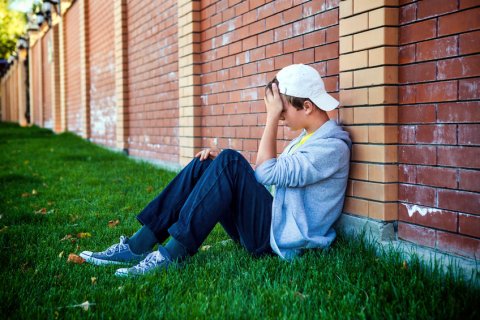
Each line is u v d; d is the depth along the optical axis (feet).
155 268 8.10
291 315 6.10
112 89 33.53
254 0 14.01
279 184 8.25
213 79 17.06
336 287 7.06
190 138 18.52
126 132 29.35
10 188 18.37
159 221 8.88
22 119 104.37
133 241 8.92
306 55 11.50
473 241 7.23
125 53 28.76
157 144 24.32
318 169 8.25
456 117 7.44
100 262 8.84
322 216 8.64
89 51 40.60
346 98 9.42
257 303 6.61
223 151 8.42
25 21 109.09
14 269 8.60
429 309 6.08
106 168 23.82
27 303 6.84
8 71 132.16
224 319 6.19
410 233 8.41
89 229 11.80
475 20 7.06
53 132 62.13
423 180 8.10
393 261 7.82
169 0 21.74
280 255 8.27
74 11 47.83
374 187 8.75
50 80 68.80
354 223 9.24
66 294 7.29
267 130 8.50
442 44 7.63
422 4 7.98
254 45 14.08
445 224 7.71
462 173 7.38
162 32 22.90
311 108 8.57
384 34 8.39
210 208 8.13
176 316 6.33
